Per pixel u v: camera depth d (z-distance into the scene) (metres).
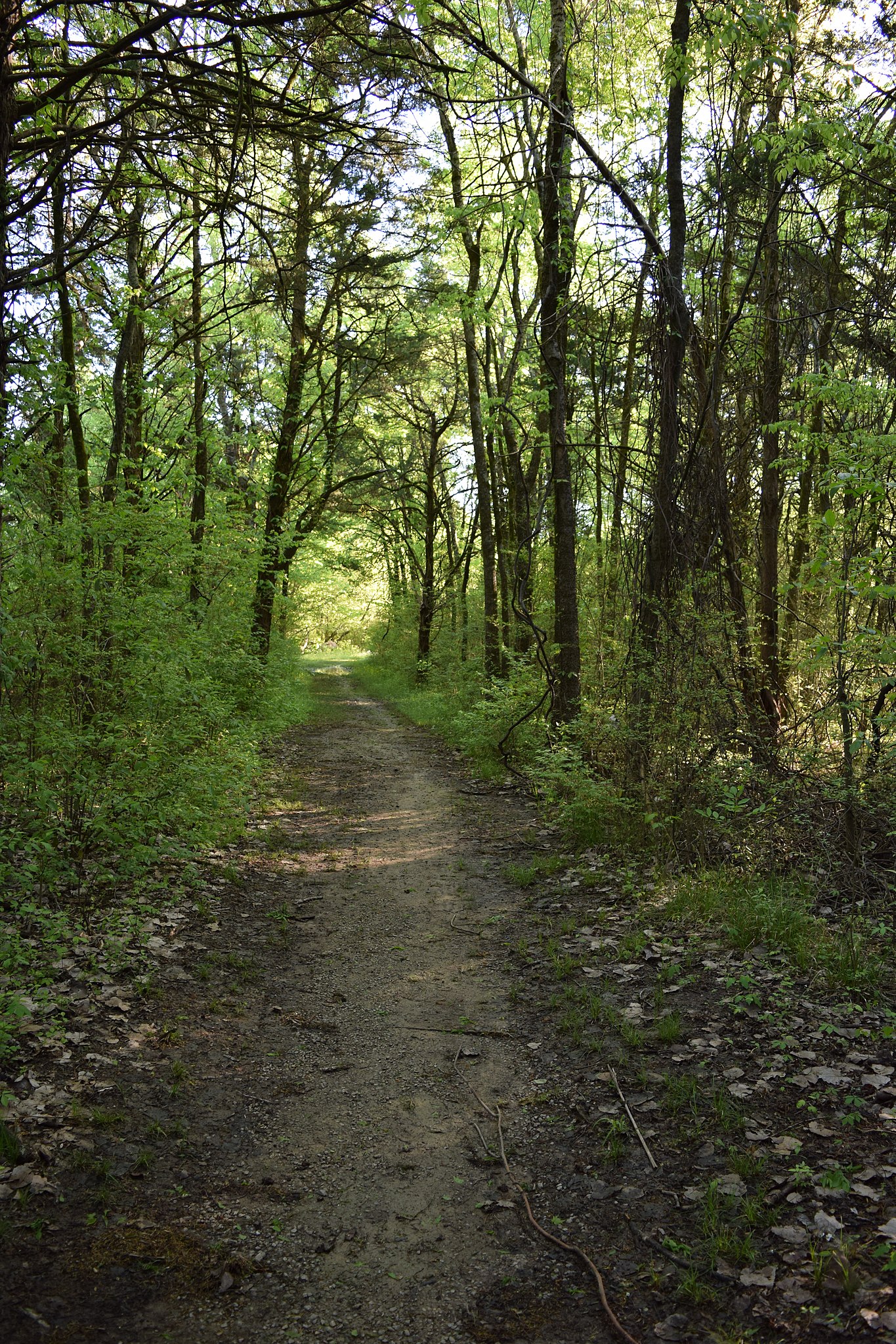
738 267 10.30
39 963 4.74
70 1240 2.96
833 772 6.87
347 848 8.55
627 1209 3.18
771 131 8.62
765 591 10.26
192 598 12.67
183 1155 3.53
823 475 6.30
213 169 5.99
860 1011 4.37
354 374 21.62
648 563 8.77
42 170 6.36
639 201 11.02
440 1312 2.76
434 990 5.29
